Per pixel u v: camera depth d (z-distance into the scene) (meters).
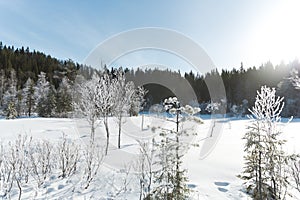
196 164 6.21
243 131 15.51
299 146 9.07
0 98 33.34
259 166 3.49
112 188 4.06
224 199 3.91
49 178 4.38
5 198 3.47
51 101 29.25
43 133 11.07
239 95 36.88
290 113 30.34
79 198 3.63
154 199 3.50
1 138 8.70
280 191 3.53
